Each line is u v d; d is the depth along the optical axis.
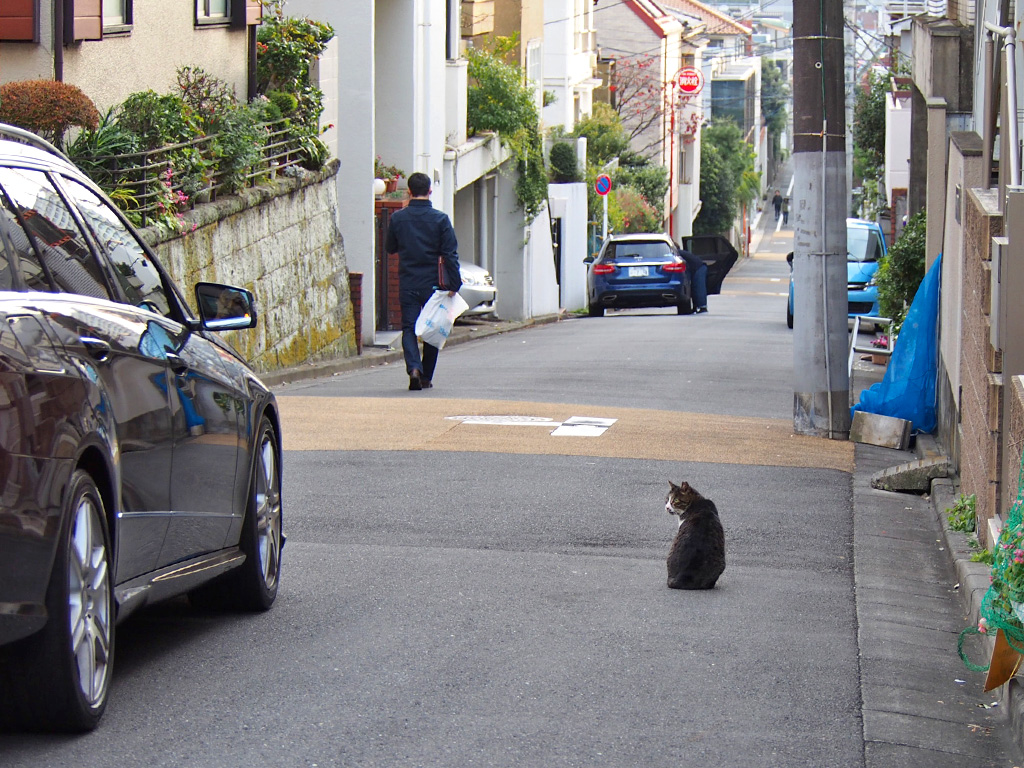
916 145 20.19
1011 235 7.28
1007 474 7.36
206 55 18.47
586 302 40.62
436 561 8.00
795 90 12.72
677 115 65.00
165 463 5.54
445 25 28.22
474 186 32.41
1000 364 7.80
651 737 5.16
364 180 23.53
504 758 4.88
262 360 17.64
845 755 5.09
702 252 40.69
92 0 14.29
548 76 44.12
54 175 5.50
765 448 12.11
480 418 13.16
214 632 6.43
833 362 12.92
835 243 12.81
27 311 4.71
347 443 11.68
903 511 10.07
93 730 4.96
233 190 16.84
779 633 6.72
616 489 10.14
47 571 4.51
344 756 4.83
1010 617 5.25
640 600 7.26
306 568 7.76
